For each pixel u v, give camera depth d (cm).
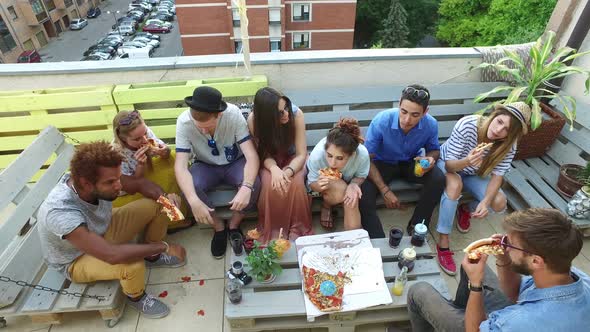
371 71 290
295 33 1850
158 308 200
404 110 209
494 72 293
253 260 183
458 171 231
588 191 230
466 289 157
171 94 256
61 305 181
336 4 1767
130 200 221
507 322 110
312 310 175
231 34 1780
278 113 209
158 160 231
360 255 195
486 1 1563
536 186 263
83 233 163
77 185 161
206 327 198
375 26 2389
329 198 227
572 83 293
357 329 199
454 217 249
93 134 269
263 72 280
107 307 184
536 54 257
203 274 226
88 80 271
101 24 2842
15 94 253
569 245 102
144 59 277
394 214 269
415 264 197
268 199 225
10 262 183
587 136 267
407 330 194
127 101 257
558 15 293
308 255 195
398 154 241
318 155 217
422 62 289
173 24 2820
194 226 256
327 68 284
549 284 110
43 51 2427
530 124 254
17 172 197
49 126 231
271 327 183
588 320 103
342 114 282
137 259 182
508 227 115
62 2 2614
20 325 197
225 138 224
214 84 259
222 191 246
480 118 219
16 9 2222
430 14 2266
